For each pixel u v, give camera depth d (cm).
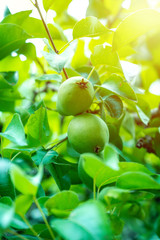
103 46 54
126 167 41
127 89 51
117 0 73
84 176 49
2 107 61
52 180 66
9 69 65
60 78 58
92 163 38
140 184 39
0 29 55
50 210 38
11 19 59
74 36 52
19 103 76
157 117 67
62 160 53
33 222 63
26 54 60
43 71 73
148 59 75
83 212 33
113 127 58
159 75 77
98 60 54
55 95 83
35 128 52
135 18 50
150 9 49
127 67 62
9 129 48
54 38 63
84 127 48
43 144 53
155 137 63
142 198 41
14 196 47
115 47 52
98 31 52
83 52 76
